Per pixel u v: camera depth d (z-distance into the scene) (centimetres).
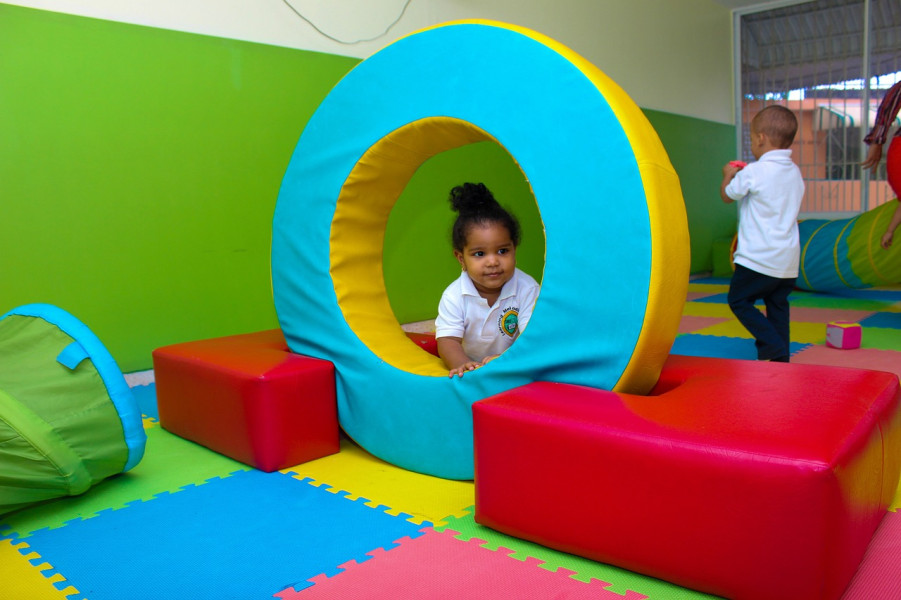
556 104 145
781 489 100
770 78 720
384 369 178
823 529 98
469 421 161
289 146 348
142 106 296
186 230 313
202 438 200
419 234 412
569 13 497
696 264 660
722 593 108
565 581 118
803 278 506
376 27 379
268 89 337
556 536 126
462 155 434
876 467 119
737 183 259
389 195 198
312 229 195
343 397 191
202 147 316
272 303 347
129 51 290
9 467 148
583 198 140
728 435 108
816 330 354
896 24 651
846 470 102
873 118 673
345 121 188
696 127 659
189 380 201
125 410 166
